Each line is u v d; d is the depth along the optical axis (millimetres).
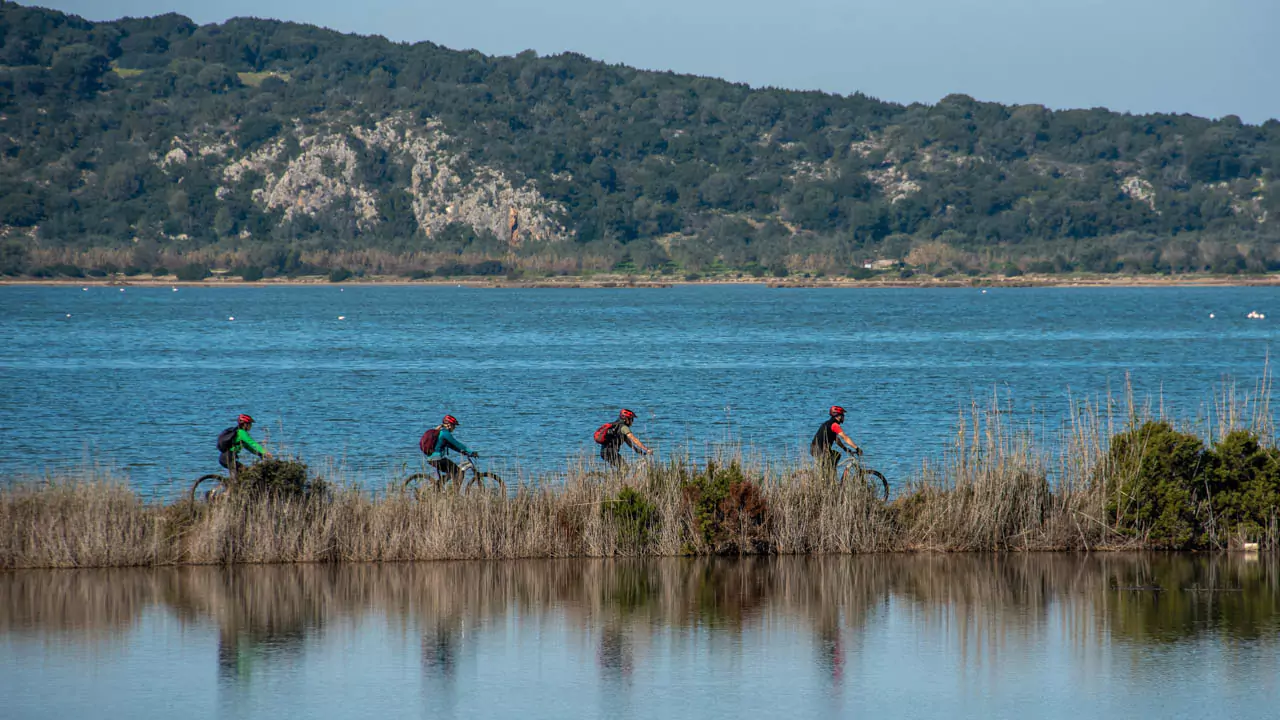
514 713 38406
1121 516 67375
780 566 62344
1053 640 47406
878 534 66875
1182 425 89000
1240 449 68062
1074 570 61281
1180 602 53938
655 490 67750
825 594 55562
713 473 68438
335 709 38656
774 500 67250
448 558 63719
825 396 165875
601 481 68938
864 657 44906
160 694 40000
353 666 43406
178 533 63344
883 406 151125
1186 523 67062
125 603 52719
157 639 46781
